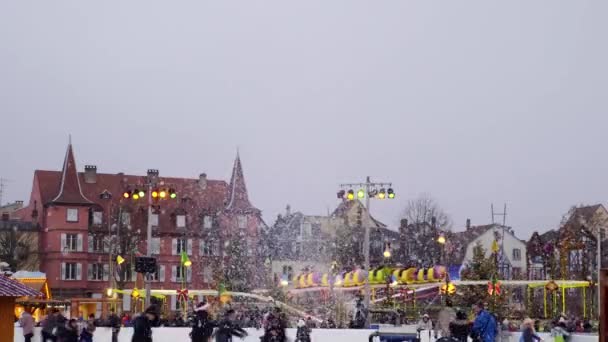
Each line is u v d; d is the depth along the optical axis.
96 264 121.75
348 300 75.69
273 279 104.00
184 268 88.50
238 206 131.88
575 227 99.19
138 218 127.50
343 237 118.06
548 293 89.50
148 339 25.88
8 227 120.44
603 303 13.77
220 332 33.78
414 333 39.31
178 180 134.00
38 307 71.75
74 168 124.75
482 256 76.25
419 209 143.38
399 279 65.12
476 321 31.92
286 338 35.03
